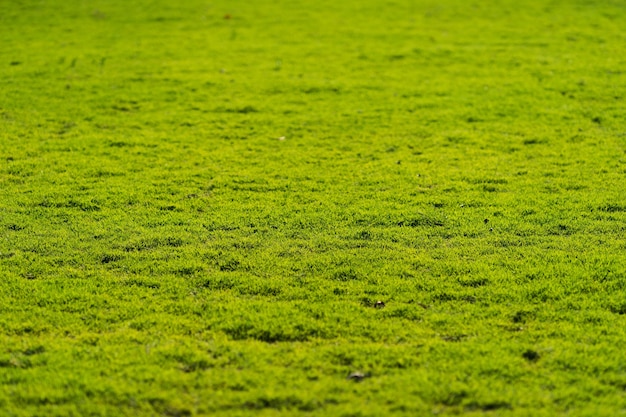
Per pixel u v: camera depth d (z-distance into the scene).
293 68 24.00
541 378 7.50
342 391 7.29
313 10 33.75
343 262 10.42
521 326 8.62
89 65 24.00
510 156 15.83
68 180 14.20
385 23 31.11
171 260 10.50
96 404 7.06
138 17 31.92
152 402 7.10
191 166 15.23
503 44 27.12
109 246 10.99
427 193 13.55
